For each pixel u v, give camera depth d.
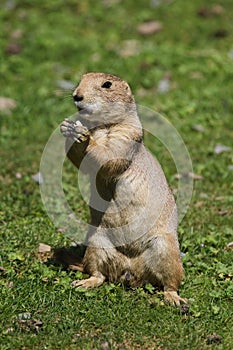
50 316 9.86
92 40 22.89
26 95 19.44
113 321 9.86
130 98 10.70
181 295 10.66
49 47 22.22
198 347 9.36
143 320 9.91
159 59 21.39
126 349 9.23
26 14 24.41
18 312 9.98
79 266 11.30
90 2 25.50
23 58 21.62
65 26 23.84
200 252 12.06
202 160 16.25
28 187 14.62
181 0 25.48
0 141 16.97
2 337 9.37
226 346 9.41
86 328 9.68
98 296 10.45
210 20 24.27
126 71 20.73
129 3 25.45
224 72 20.86
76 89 10.65
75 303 10.23
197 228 13.00
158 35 23.41
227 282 11.00
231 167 15.80
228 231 12.80
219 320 10.02
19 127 17.77
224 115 18.62
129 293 10.63
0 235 12.27
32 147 16.70
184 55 21.81
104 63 21.27
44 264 11.34
